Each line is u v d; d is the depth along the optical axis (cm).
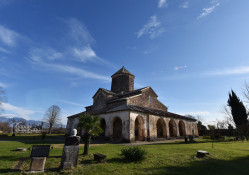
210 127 3272
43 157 639
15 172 589
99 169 627
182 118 2684
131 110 1816
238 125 2619
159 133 2625
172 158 822
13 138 2542
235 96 3061
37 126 5878
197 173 584
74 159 668
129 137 1688
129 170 615
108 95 2772
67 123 3266
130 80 3238
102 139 2077
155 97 2966
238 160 812
